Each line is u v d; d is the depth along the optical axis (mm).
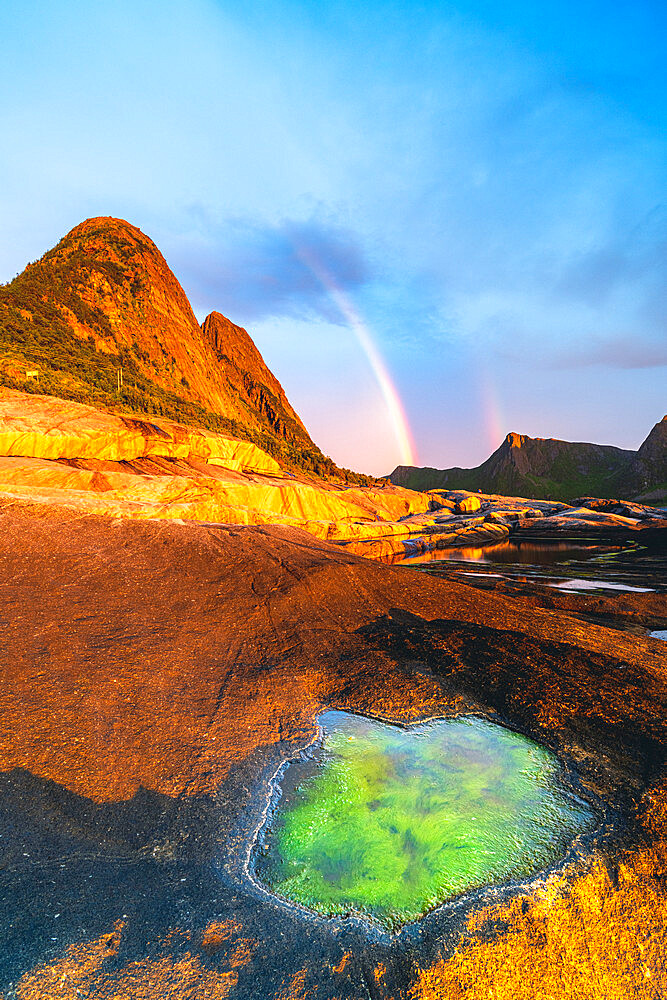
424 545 36844
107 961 2717
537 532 52719
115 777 4406
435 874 3500
